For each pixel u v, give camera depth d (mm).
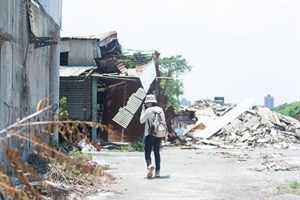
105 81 25453
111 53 29234
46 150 2660
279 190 9688
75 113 24406
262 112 35219
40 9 12883
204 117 37844
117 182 10273
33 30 11750
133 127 24781
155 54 29594
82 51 26141
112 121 25156
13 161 2627
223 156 18984
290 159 17328
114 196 8602
